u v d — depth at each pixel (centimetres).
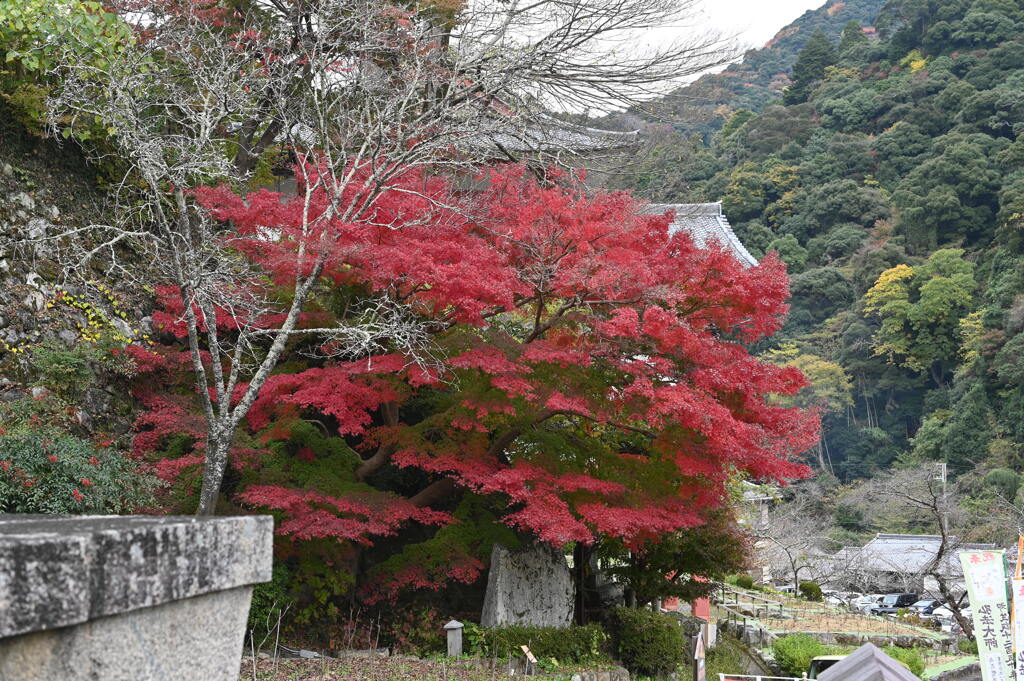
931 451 5203
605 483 1118
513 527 1371
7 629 205
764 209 7162
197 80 1005
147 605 246
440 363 1045
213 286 872
